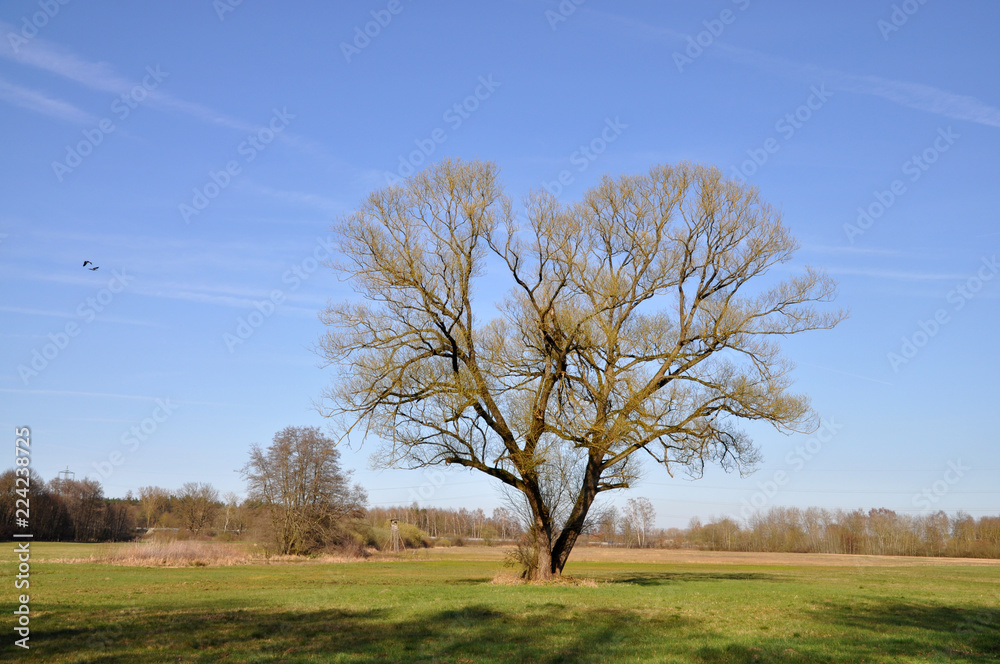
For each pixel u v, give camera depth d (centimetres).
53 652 1417
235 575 3909
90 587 2872
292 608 2183
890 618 2078
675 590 2902
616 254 3092
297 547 6944
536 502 3088
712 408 2902
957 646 1603
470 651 1481
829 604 2425
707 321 2970
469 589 2877
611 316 3033
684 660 1413
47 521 7075
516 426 2933
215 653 1428
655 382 2895
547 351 3019
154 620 1888
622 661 1393
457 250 2955
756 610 2216
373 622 1888
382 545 8362
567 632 1738
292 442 7156
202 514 9575
